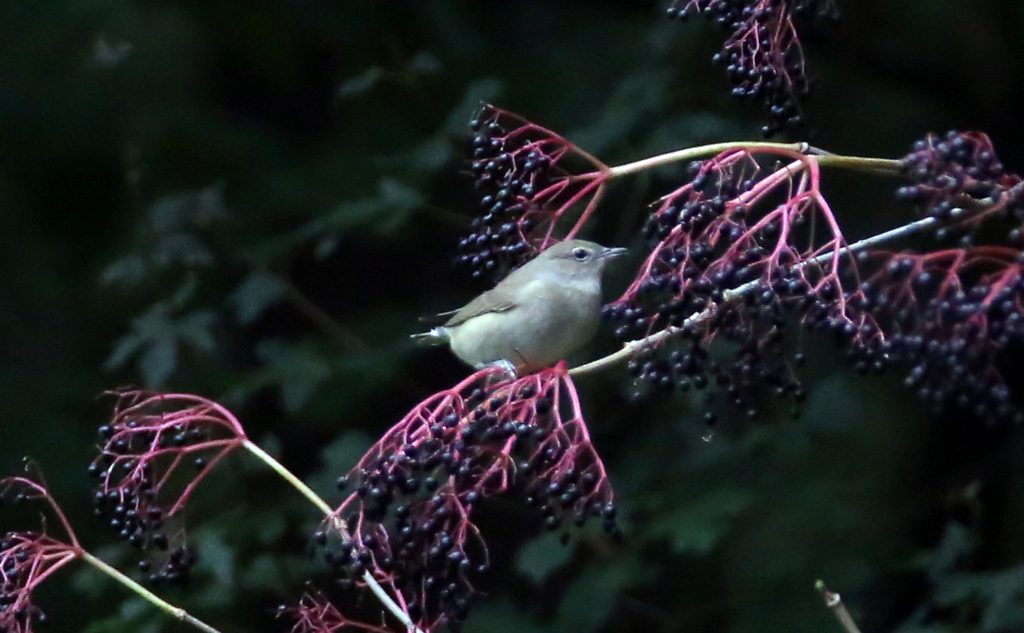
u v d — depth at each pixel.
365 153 13.91
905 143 14.41
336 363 12.88
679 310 7.07
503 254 8.07
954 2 15.06
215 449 12.49
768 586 12.60
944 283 6.15
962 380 6.10
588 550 12.33
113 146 14.51
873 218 13.73
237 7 14.61
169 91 14.59
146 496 7.86
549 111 13.90
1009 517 13.35
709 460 12.27
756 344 7.08
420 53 14.12
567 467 6.98
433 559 6.98
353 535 8.09
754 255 6.95
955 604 11.59
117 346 13.24
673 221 7.21
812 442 12.74
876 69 14.80
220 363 13.26
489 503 12.88
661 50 13.16
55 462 13.69
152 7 14.71
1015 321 6.01
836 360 13.33
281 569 11.98
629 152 12.40
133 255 13.50
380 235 13.26
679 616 12.66
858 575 12.50
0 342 14.23
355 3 14.71
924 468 13.35
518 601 12.70
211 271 13.52
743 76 7.85
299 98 14.71
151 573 8.49
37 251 14.54
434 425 7.04
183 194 13.60
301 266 13.76
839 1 14.85
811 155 7.16
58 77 14.54
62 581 13.30
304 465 13.15
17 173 14.54
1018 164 14.77
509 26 14.67
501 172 8.07
